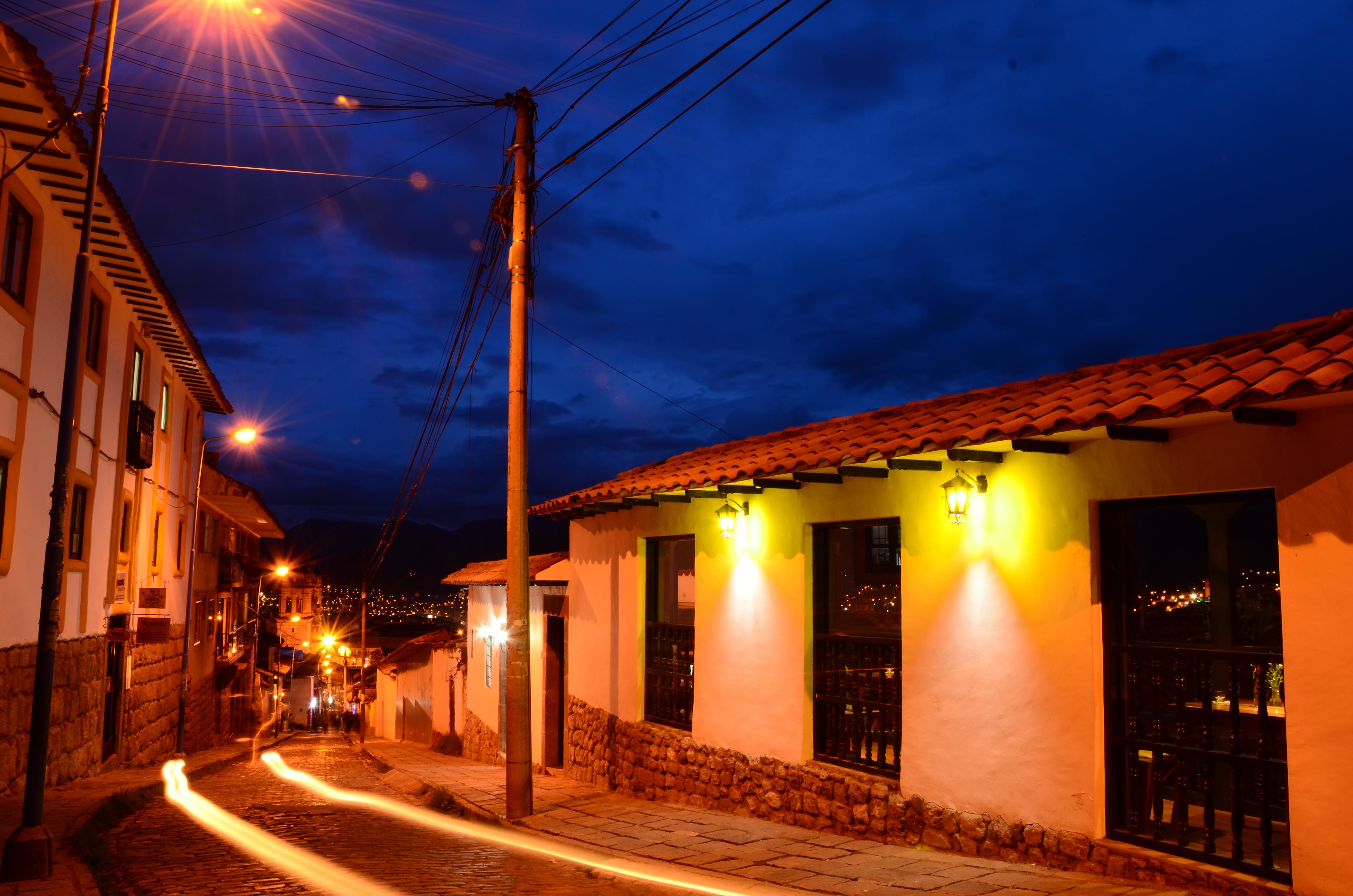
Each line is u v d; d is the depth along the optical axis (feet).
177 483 67.97
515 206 36.22
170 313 52.49
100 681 46.88
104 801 34.55
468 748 73.05
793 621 30.35
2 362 32.27
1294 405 16.62
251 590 123.03
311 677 227.81
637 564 40.11
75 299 24.41
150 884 22.66
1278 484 17.70
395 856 27.04
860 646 28.58
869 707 27.89
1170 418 18.02
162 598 55.31
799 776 29.53
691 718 36.55
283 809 38.68
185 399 70.69
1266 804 18.13
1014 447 21.25
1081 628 21.38
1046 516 22.35
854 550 29.63
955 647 24.48
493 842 29.94
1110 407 19.30
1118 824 20.93
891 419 30.81
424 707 98.22
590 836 28.94
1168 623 20.45
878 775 27.30
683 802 35.17
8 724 33.83
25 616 35.32
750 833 28.35
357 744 108.58
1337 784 16.55
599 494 37.93
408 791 45.83
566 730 47.55
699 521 35.50
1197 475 19.12
